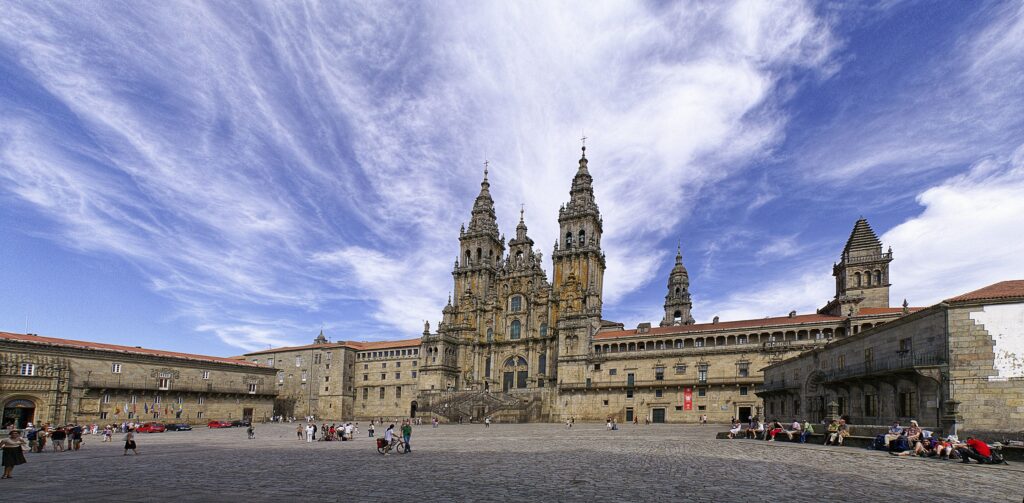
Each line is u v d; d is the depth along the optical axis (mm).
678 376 102750
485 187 156125
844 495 19984
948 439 32281
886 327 46031
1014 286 38312
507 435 64688
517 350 136000
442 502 18891
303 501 19109
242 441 58781
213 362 118938
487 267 146375
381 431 80938
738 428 55344
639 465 29984
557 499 19438
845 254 99625
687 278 166625
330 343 147875
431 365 135750
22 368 88562
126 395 102500
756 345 96375
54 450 46000
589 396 111938
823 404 60094
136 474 27453
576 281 125938
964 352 37156
